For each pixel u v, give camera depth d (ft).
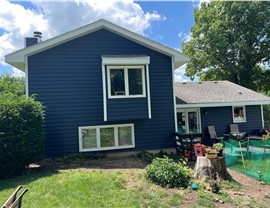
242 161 28.76
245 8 77.05
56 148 31.60
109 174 21.53
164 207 14.89
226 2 78.84
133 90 33.14
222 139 43.37
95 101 33.01
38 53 31.65
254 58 81.41
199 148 23.70
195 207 15.19
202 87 54.95
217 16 81.15
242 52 79.82
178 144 34.37
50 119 31.55
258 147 35.06
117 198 16.05
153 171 19.80
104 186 18.12
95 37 33.60
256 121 50.72
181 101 44.91
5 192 18.13
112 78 32.71
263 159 29.81
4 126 23.50
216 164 21.63
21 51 30.91
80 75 32.76
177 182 18.79
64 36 31.99
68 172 23.06
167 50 35.68
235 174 25.16
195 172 22.16
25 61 31.22
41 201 15.74
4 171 23.41
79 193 16.87
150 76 35.19
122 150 33.78
